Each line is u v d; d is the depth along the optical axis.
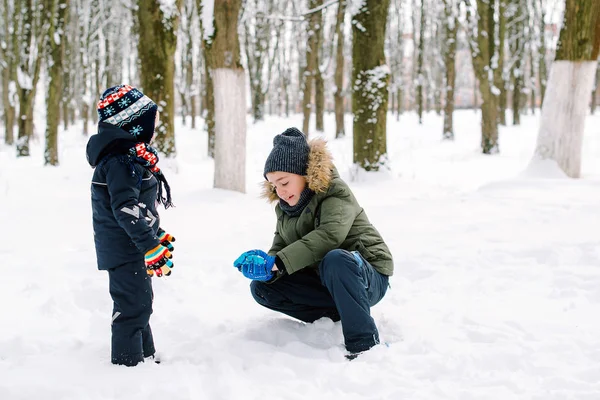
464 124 31.12
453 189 10.23
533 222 6.69
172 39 11.07
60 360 2.97
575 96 10.30
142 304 2.88
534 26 29.53
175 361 2.99
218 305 4.07
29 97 18.50
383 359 2.92
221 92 9.52
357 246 3.31
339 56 24.52
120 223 2.66
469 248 5.56
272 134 25.55
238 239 6.22
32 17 18.06
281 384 2.70
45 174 12.73
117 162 2.71
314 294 3.37
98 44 29.14
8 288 4.39
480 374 2.78
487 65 18.66
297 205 3.27
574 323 3.51
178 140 24.56
